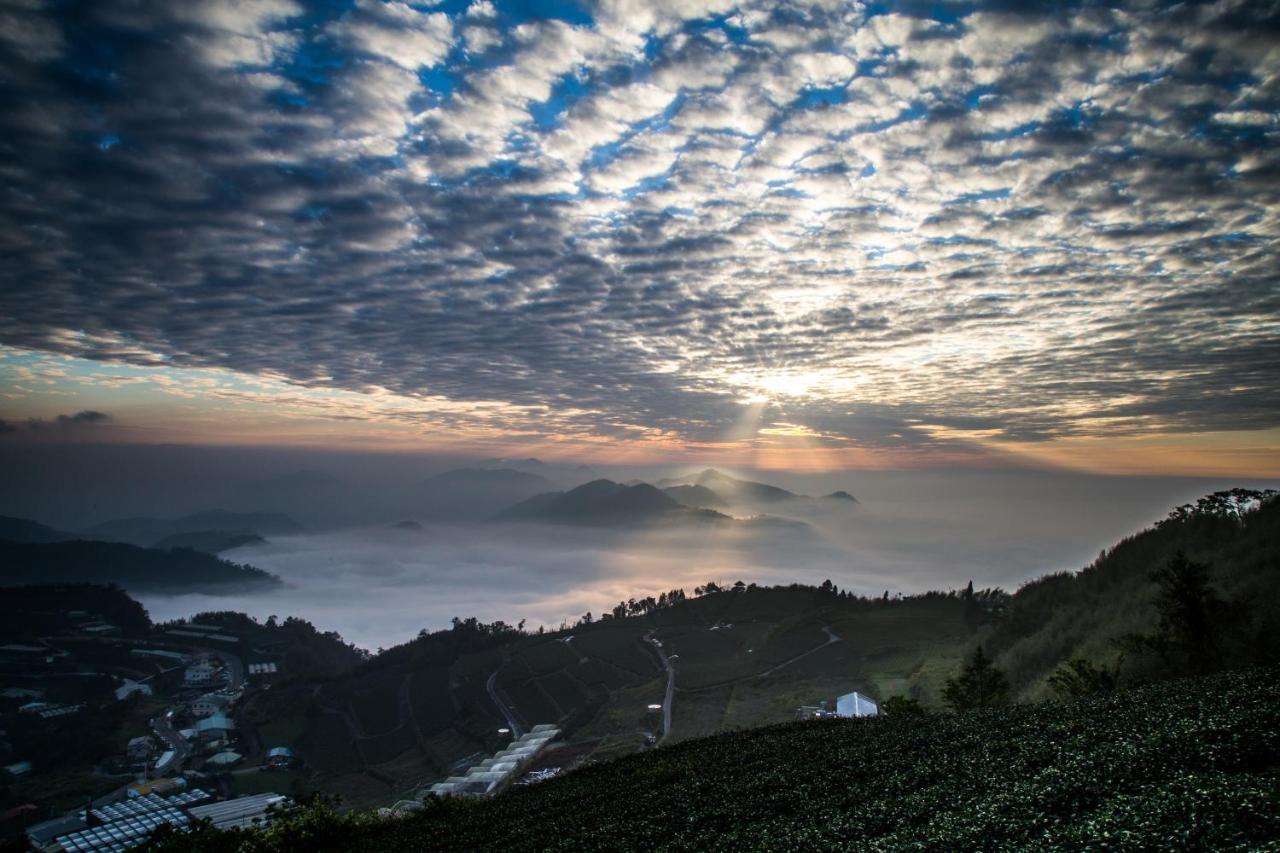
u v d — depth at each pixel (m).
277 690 194.62
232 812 108.69
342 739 152.88
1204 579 39.25
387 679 192.38
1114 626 60.94
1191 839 13.59
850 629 146.38
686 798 29.86
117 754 149.50
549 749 94.62
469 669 187.50
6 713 166.62
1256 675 27.33
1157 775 18.34
